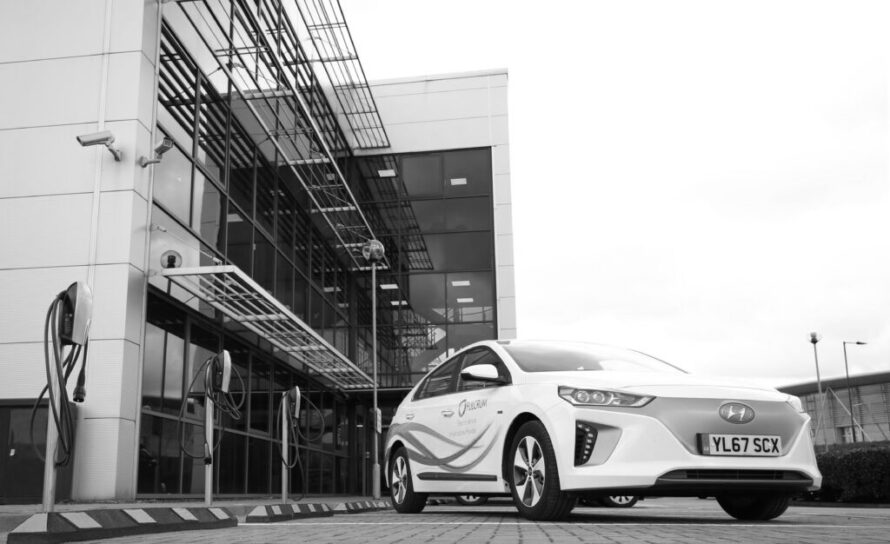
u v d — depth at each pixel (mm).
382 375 22531
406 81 24531
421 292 23188
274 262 16109
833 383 64625
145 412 10484
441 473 6199
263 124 14750
